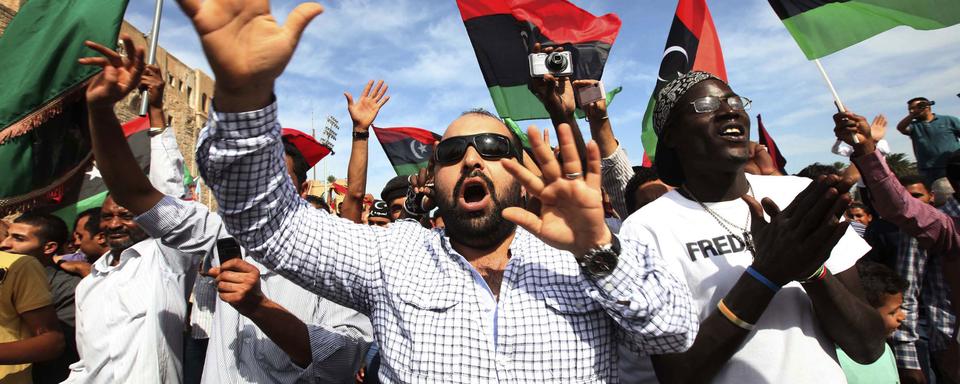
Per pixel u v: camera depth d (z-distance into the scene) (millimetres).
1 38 2945
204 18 1151
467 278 1595
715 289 1767
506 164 1246
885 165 2625
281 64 1220
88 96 1684
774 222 1526
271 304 2117
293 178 3170
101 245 4070
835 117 2656
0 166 2736
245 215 1471
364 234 1749
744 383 1688
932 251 2941
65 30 2873
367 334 2654
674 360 1645
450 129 1823
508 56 3881
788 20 3197
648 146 3775
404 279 1612
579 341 1485
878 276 2711
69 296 3932
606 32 3859
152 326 2629
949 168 3553
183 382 2852
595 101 2957
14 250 3703
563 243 1282
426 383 1465
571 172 1224
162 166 2703
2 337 2967
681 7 3990
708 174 1970
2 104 2791
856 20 3016
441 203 1771
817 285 1579
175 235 2346
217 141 1366
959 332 3100
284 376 2352
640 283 1346
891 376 2506
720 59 3928
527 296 1526
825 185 1408
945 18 2848
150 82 2721
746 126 1920
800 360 1672
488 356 1470
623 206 3211
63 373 3795
